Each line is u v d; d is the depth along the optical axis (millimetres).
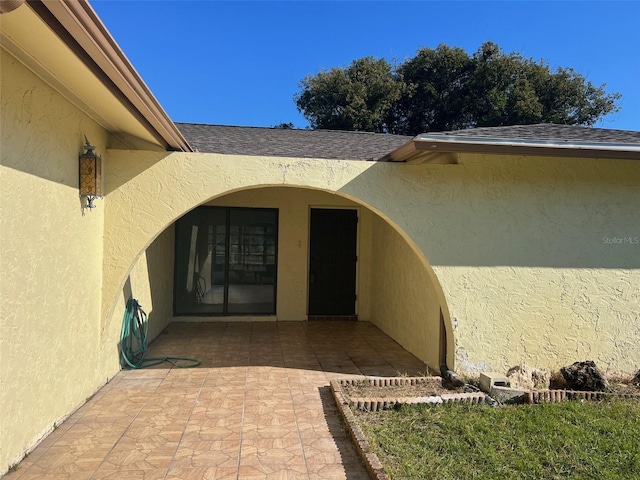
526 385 5145
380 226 9141
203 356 6551
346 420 3984
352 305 9898
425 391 5012
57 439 3656
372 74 24625
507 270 5664
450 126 25281
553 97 24156
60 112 3779
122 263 5008
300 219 9594
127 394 4828
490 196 5629
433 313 6266
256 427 3998
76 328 4266
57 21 2389
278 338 7887
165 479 3074
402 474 3107
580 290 5793
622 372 5852
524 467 3238
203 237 9297
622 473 3223
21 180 3176
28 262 3301
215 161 5176
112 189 5004
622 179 5852
